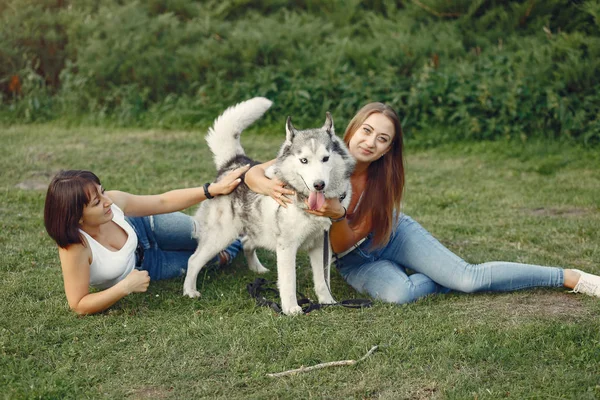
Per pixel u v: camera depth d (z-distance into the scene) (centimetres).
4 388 291
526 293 408
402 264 428
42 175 695
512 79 885
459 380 298
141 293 412
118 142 838
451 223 579
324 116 912
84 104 990
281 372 308
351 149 406
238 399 287
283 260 387
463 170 770
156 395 291
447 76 897
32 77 988
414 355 323
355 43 987
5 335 341
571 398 282
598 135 816
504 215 608
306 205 372
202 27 1062
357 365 314
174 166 743
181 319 371
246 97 938
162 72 995
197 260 421
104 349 330
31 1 1077
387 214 405
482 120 874
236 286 431
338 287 439
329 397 288
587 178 726
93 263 367
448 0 1062
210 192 412
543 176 746
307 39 1051
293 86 939
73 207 342
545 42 958
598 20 919
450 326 357
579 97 850
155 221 436
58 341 341
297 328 356
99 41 997
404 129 894
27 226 527
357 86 906
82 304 363
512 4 1030
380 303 394
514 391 289
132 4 1066
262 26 1072
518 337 340
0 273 430
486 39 1009
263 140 880
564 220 582
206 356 325
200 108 955
